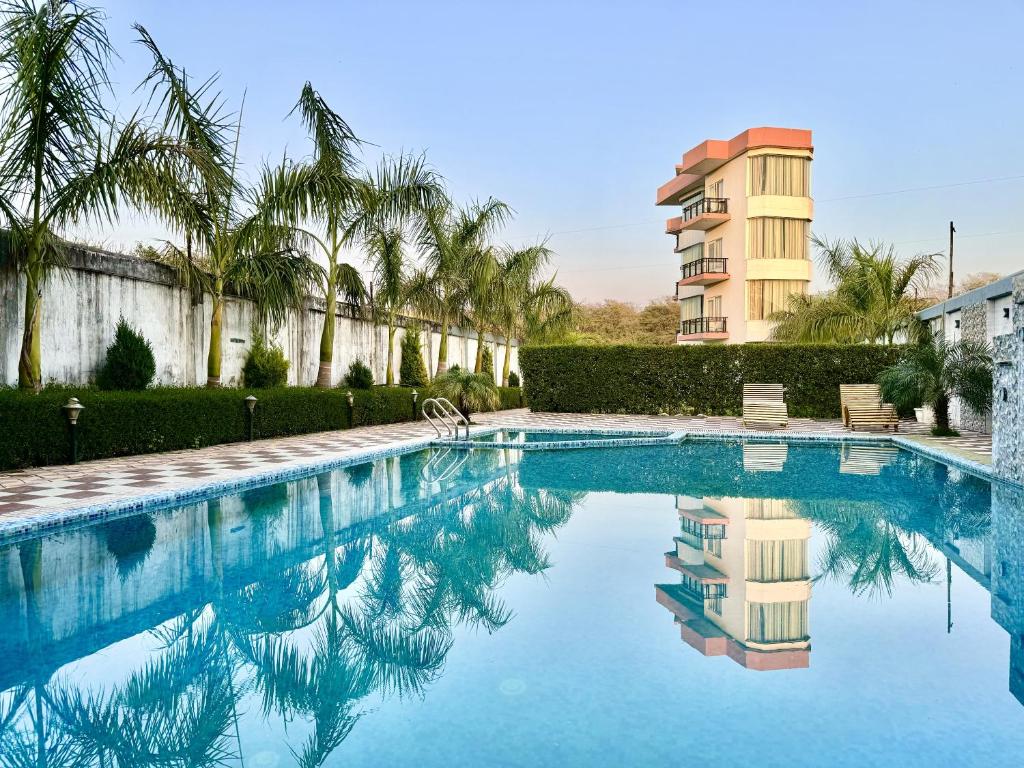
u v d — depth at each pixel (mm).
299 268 12031
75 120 7938
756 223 27641
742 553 4707
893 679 2637
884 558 4586
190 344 11625
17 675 2832
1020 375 7480
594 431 14125
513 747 2146
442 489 7621
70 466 7906
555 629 3227
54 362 9156
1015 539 5195
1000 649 2945
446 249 16109
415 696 2518
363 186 13031
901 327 18984
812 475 8758
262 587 4074
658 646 2990
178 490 6457
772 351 18594
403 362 18859
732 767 2000
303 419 12641
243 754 2131
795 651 2924
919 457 10633
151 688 2678
